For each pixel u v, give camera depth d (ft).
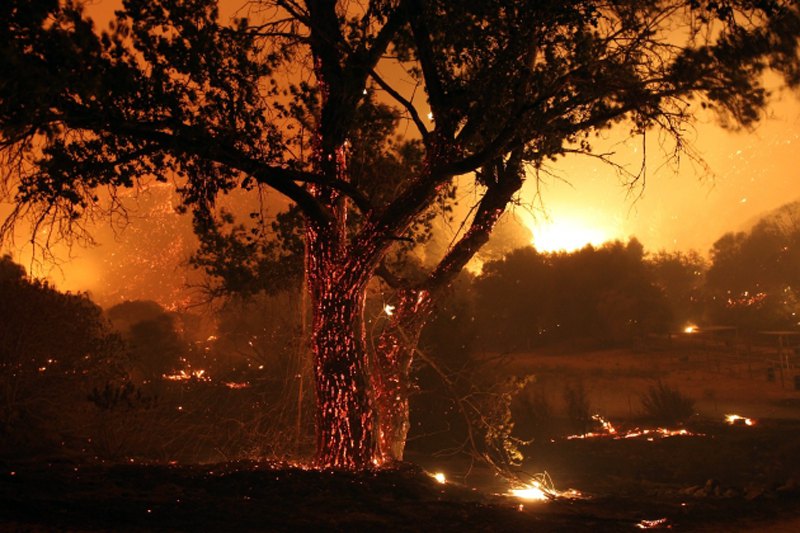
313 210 33.19
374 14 34.73
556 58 32.78
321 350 33.68
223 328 90.27
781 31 30.55
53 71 25.00
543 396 76.59
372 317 39.29
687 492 40.55
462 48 33.22
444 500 29.27
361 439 33.27
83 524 20.90
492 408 41.75
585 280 162.71
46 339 48.83
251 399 52.39
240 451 43.11
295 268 41.45
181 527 21.66
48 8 25.03
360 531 23.04
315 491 27.99
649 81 31.96
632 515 29.66
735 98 31.35
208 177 31.35
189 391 61.57
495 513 27.02
